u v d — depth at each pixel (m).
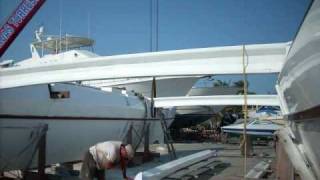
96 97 13.82
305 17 3.76
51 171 12.79
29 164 10.73
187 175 10.52
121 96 15.80
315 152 4.36
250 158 17.14
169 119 22.17
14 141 10.24
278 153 9.16
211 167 12.80
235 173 11.88
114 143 7.96
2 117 9.86
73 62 8.25
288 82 5.06
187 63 7.23
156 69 7.49
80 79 8.18
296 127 5.14
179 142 29.66
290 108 5.42
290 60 4.64
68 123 12.05
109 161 7.84
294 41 4.41
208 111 29.14
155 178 8.75
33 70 8.70
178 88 22.56
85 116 12.88
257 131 20.12
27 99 10.48
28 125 10.52
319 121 3.74
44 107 11.02
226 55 6.96
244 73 6.79
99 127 13.81
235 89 26.73
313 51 3.56
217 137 32.28
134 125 16.53
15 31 8.40
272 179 10.11
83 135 12.88
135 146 17.06
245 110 8.09
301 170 5.65
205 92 26.36
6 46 8.44
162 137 19.27
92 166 7.96
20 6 8.39
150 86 22.02
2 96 9.84
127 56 7.75
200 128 36.22
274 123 19.92
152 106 17.91
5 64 9.81
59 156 12.08
